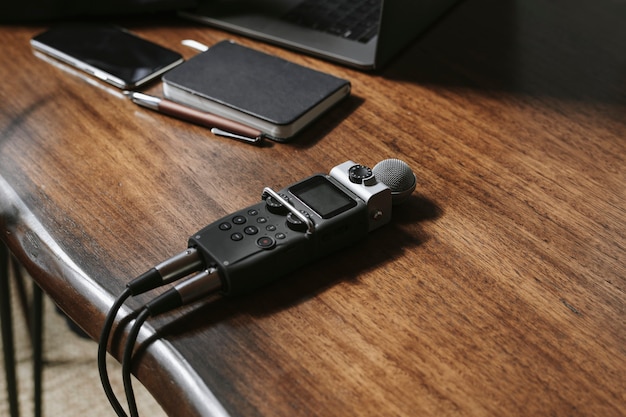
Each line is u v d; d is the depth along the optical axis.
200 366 0.55
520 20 1.04
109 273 0.63
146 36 0.96
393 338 0.57
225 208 0.70
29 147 0.78
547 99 0.87
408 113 0.84
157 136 0.80
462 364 0.55
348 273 0.63
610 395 0.53
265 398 0.53
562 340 0.57
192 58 0.87
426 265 0.64
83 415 1.40
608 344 0.57
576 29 1.03
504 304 0.60
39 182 0.73
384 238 0.67
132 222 0.68
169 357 0.56
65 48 0.92
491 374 0.54
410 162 0.76
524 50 0.97
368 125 0.82
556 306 0.60
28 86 0.87
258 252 0.60
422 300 0.60
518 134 0.81
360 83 0.89
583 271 0.64
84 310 0.63
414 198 0.72
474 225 0.68
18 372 1.46
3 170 0.75
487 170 0.76
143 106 0.84
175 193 0.72
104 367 0.61
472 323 0.58
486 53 0.96
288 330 0.58
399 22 0.91
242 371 0.55
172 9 1.00
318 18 0.99
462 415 0.51
